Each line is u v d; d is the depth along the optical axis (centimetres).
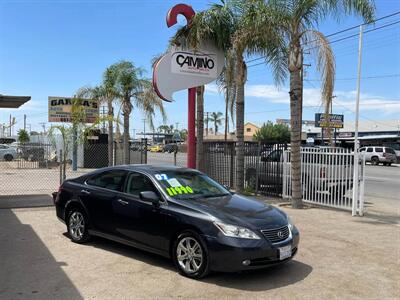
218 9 1228
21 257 693
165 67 1208
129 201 689
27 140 5625
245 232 565
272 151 1447
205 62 1260
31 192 1501
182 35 1234
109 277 600
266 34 1150
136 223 670
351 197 1167
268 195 1459
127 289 555
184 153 7119
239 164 1429
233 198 687
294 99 1185
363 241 826
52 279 590
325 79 1089
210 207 617
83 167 2888
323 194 1239
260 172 1486
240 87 1387
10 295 531
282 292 550
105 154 2933
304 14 1132
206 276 598
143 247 664
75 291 547
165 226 627
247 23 1163
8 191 1536
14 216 1038
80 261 674
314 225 970
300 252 740
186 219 602
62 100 2833
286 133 7019
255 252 559
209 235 573
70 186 810
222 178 1636
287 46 1172
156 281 584
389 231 920
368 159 4266
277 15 1126
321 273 630
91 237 793
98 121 1783
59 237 830
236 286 568
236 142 1446
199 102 1605
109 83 2350
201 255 582
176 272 622
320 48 1094
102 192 744
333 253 738
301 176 1296
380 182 2195
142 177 700
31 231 879
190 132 1259
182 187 681
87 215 760
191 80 1241
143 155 2230
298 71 1176
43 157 3038
